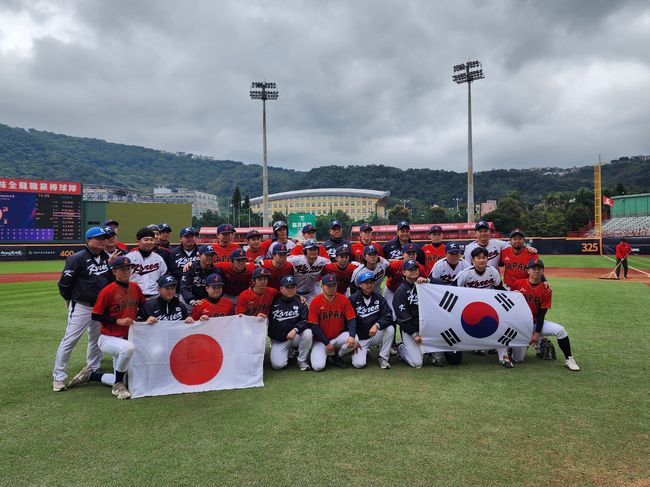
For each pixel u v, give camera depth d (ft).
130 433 12.48
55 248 114.83
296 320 19.47
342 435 12.17
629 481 9.80
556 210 232.32
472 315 19.30
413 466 10.47
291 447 11.48
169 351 16.66
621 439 11.86
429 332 19.15
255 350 17.49
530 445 11.52
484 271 21.11
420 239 130.52
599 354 20.56
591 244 117.19
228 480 9.91
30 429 12.82
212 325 17.25
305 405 14.57
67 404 14.96
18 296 43.62
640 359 19.71
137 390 15.97
